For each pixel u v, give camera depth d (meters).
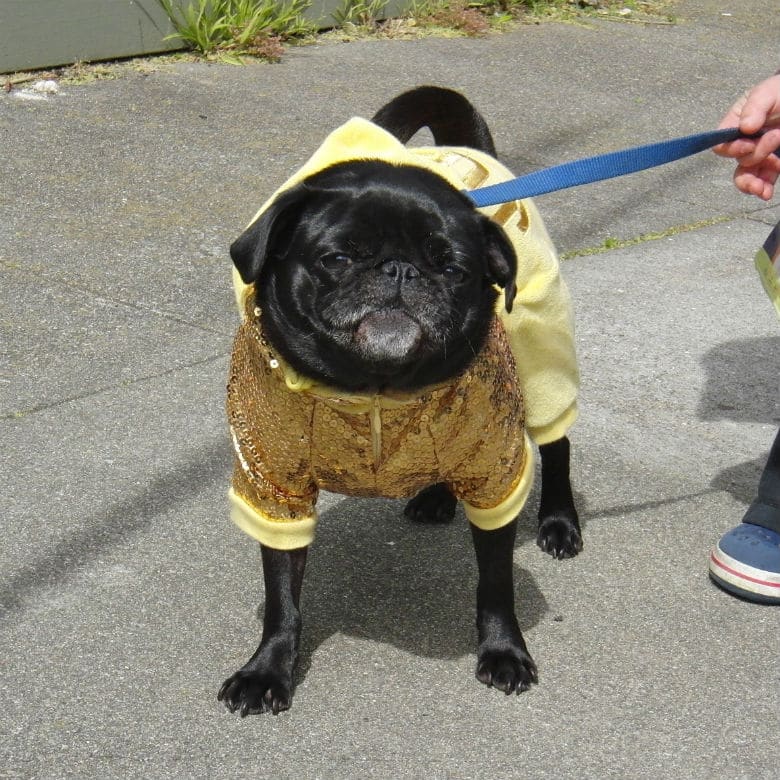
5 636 1.50
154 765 1.37
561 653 1.51
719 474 1.79
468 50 3.51
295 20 3.40
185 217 2.35
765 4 4.25
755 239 2.45
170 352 1.98
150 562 1.60
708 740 1.41
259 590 1.57
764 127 1.48
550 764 1.38
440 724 1.42
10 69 2.90
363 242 1.31
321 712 1.43
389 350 1.29
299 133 2.78
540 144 2.87
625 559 1.64
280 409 1.37
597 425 1.88
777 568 1.57
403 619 1.55
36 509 1.67
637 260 2.32
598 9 4.01
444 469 1.41
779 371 2.02
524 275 1.51
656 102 3.22
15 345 1.97
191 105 2.87
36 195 2.38
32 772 1.35
